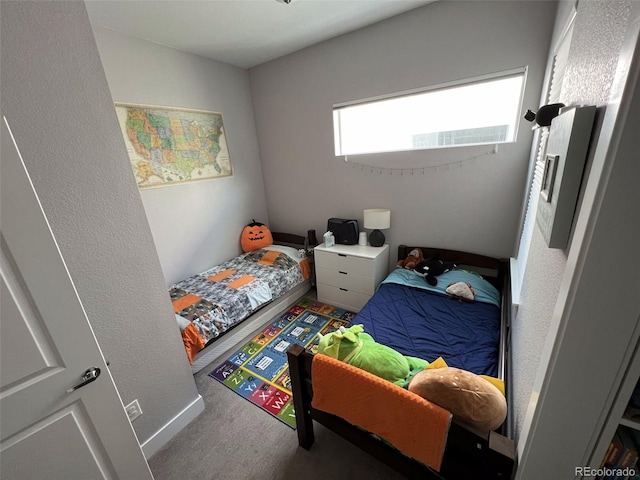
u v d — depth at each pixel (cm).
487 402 90
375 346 129
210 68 280
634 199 47
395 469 116
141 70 229
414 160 248
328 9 204
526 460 72
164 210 259
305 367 132
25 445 91
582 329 56
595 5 72
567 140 62
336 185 302
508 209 219
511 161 209
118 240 129
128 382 141
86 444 104
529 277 121
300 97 292
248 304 241
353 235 287
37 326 90
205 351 216
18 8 94
